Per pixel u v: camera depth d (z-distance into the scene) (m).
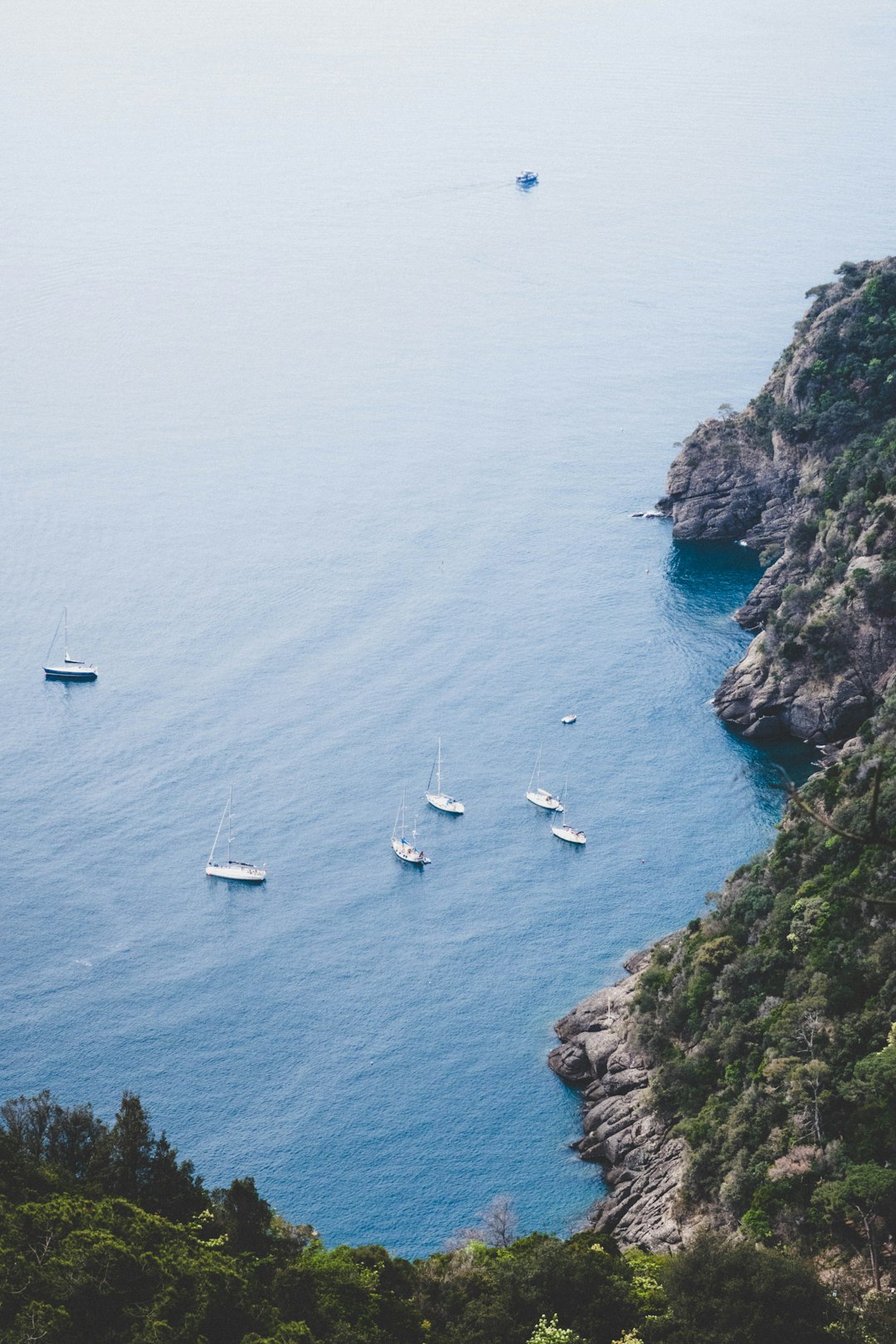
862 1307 112.81
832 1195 132.88
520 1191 167.50
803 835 182.38
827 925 165.00
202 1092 184.38
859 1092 143.25
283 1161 174.00
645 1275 120.19
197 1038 192.75
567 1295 113.38
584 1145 171.62
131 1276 106.56
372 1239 163.62
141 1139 124.50
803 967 164.38
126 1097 126.81
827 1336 108.19
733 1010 165.62
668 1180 156.50
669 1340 108.19
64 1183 119.81
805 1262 121.88
